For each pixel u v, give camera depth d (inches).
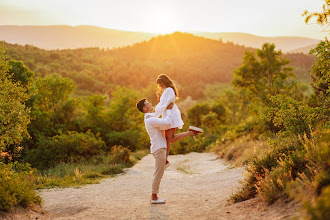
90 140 872.9
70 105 1163.3
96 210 211.6
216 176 415.2
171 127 218.8
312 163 160.2
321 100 285.6
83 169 586.9
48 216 200.8
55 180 419.2
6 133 320.2
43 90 1155.9
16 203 194.2
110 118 1248.8
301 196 141.6
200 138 1290.6
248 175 223.9
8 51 6963.6
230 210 174.1
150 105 236.4
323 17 259.3
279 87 898.1
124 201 247.8
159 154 223.5
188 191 301.0
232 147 649.0
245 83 1337.4
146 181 421.7
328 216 91.7
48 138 893.8
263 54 1264.8
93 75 7573.8
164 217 177.3
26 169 418.0
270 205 157.6
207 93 7426.2
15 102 354.9
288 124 263.1
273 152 232.1
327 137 171.8
